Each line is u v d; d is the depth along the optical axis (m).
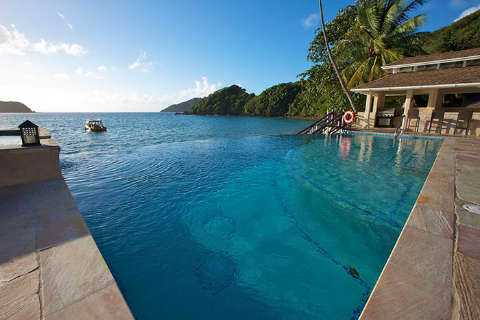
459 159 5.15
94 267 1.89
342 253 3.01
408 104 12.41
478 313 1.27
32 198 3.31
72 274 1.80
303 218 3.94
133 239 3.34
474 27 27.12
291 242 3.27
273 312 2.15
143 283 2.50
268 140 13.73
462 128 10.59
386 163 6.99
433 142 9.76
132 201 4.67
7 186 3.77
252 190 5.25
